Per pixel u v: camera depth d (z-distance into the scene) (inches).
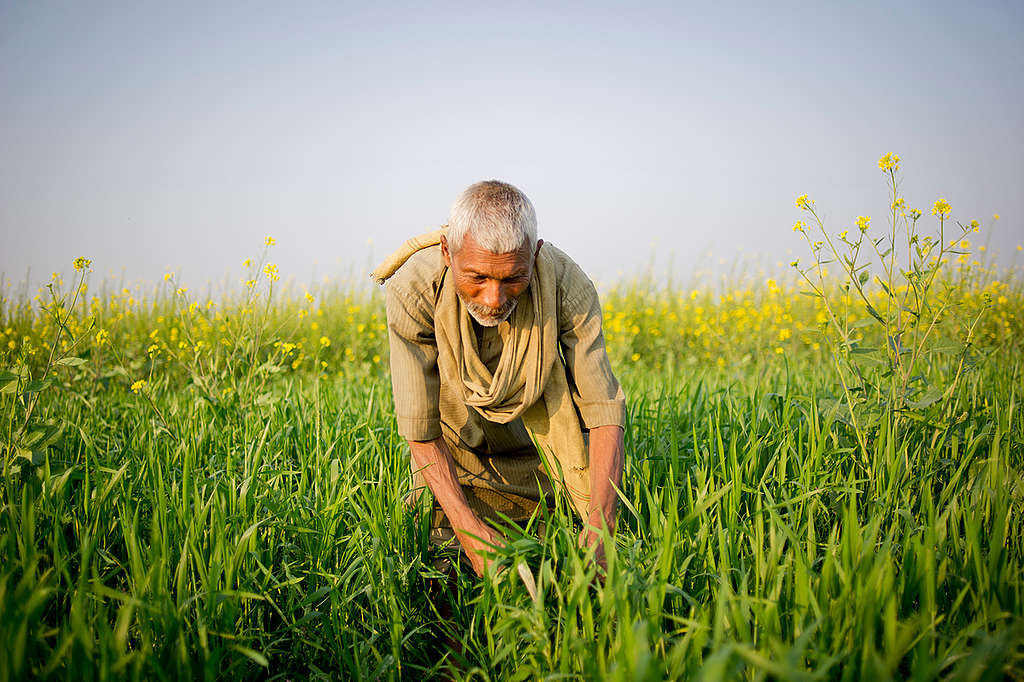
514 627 77.9
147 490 100.5
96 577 76.9
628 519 103.3
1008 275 265.7
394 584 85.7
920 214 111.5
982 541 88.0
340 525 100.7
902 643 55.0
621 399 93.8
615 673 55.3
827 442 117.6
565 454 97.0
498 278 78.4
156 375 237.5
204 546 83.4
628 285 436.1
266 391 177.6
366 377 263.9
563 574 76.9
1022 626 51.9
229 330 178.2
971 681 51.3
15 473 103.7
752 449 107.3
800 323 320.2
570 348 93.3
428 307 92.5
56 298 129.4
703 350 355.3
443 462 93.5
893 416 112.7
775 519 81.9
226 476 111.2
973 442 106.2
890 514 94.0
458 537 89.9
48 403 176.6
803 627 66.7
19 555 80.6
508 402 92.7
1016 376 157.6
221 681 71.7
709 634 71.9
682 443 124.4
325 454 116.6
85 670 60.5
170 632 67.0
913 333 117.3
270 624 88.1
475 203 77.3
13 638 59.1
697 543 83.1
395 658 77.4
